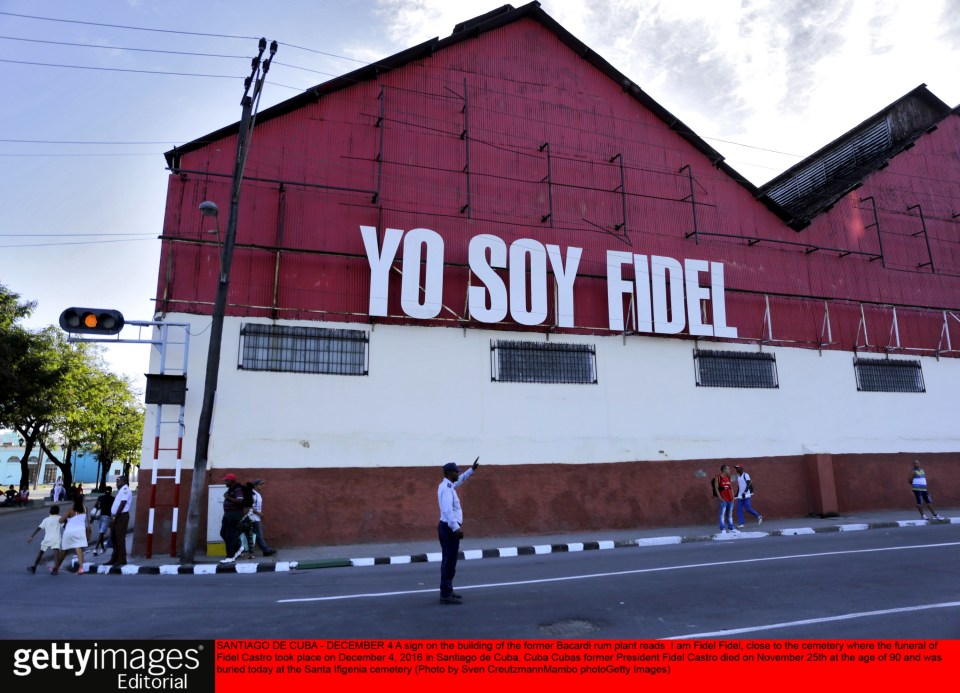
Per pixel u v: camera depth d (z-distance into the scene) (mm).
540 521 15539
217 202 14820
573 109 18734
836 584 8500
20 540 18266
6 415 29547
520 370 16281
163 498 13055
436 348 15656
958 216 23859
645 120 19562
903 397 20719
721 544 13820
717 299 18266
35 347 29625
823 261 20938
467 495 15156
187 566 11406
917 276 22375
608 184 18578
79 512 11625
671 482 17016
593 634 6359
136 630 6742
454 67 17625
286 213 15172
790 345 19562
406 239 15398
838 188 22969
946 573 9219
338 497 14148
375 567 11852
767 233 20359
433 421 15219
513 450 15734
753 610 7141
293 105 15734
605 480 16359
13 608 7930
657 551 12945
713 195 19891
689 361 18078
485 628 6617
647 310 17453
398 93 16859
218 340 12617
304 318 14789
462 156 17109
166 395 13031
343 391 14688
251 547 12531
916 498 17531
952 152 24641
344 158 15953
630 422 16969
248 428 13844
